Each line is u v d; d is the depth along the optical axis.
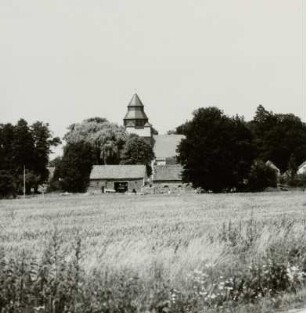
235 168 95.00
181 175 98.81
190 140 95.19
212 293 14.66
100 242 24.23
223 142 94.38
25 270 13.63
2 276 13.19
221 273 15.73
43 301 12.98
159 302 13.69
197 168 95.31
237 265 16.83
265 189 99.00
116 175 123.75
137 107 183.62
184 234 26.28
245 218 38.16
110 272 14.48
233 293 15.11
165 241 22.12
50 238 27.38
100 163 135.12
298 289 15.83
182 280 15.01
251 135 97.00
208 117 94.88
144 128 176.38
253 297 15.20
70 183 123.94
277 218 35.69
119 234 29.14
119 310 13.10
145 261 16.17
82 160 124.94
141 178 123.44
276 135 151.25
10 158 126.38
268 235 20.14
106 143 133.38
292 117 157.00
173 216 43.22
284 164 152.75
